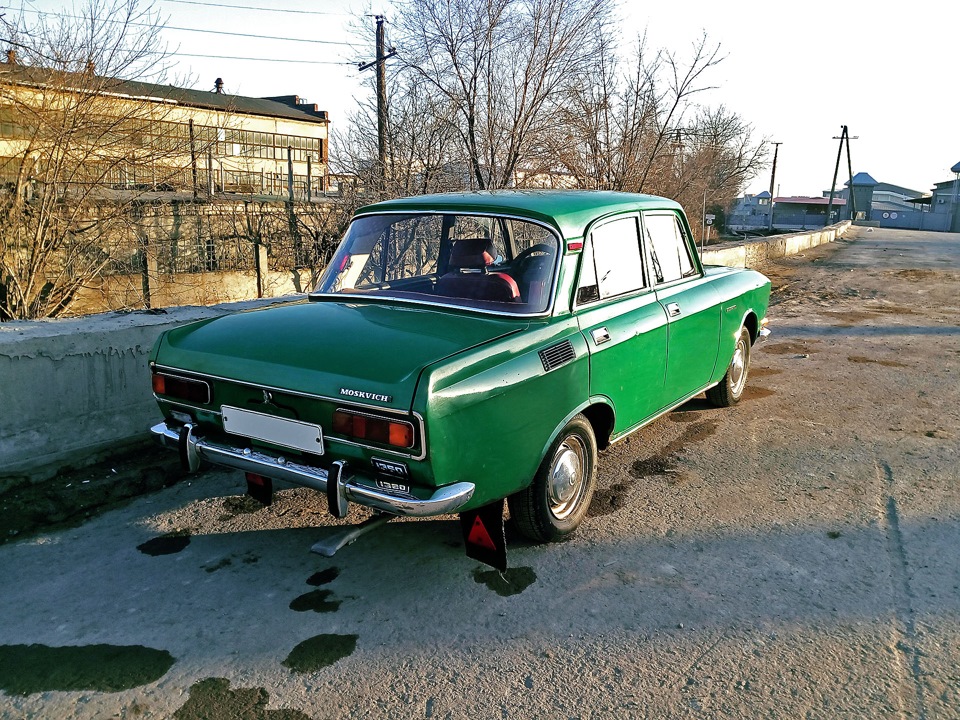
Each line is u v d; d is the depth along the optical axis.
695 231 20.02
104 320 4.70
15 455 4.20
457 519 4.04
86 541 3.74
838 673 2.72
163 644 2.91
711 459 4.88
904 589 3.28
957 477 4.55
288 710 2.55
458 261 3.86
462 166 14.03
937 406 6.11
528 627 3.02
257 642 2.92
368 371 2.88
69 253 10.72
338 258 4.10
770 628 3.00
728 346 5.32
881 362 7.77
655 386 4.30
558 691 2.64
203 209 17.86
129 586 3.33
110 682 2.68
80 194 10.55
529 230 3.65
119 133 10.66
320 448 3.03
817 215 84.31
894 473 4.62
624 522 3.97
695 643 2.90
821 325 10.11
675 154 15.25
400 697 2.61
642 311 4.09
